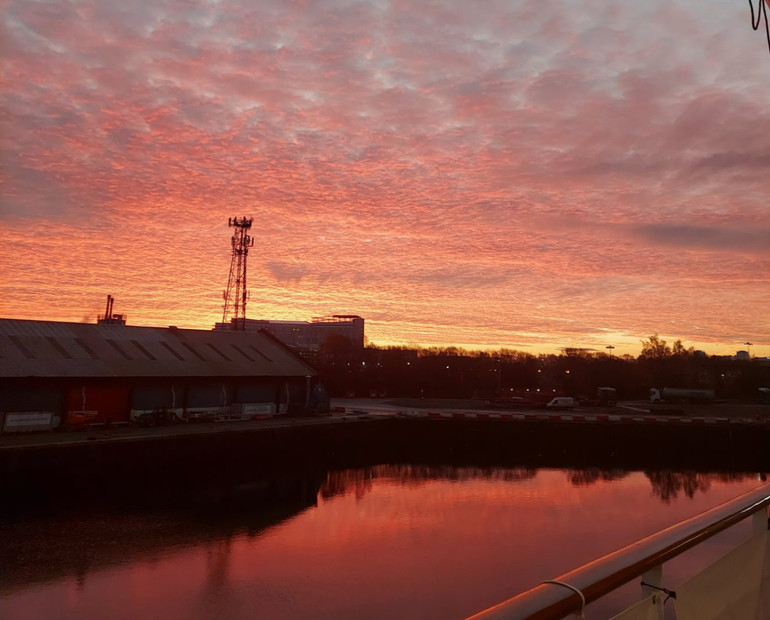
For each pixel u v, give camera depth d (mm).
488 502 28188
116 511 24031
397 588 16766
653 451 43438
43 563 17719
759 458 41844
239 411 40844
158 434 31094
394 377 80000
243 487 30078
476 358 94438
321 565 18594
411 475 35625
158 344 41188
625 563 1466
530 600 1217
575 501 28734
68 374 32594
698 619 1778
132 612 14727
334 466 37844
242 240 59156
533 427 45344
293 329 160750
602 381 86688
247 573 17688
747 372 90750
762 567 2275
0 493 24234
